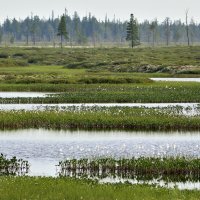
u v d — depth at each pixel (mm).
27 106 164250
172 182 74562
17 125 127438
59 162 84500
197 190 65500
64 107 151000
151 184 70312
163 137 114625
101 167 81875
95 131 122375
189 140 111188
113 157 91625
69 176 76062
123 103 174375
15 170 82125
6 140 110625
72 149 100750
